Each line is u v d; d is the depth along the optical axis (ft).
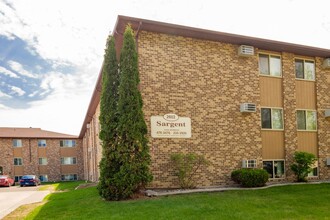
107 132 36.09
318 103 53.16
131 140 35.50
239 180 42.50
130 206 30.04
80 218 27.45
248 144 46.47
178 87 42.91
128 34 37.58
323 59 54.85
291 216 25.98
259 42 47.52
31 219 29.68
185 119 42.75
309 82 53.26
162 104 41.75
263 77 49.47
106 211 28.94
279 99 50.29
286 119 50.01
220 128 44.80
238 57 47.50
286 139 49.60
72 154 139.85
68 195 48.98
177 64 43.24
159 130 41.14
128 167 34.91
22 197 55.72
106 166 35.37
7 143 130.41
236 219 25.04
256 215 26.20
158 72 42.04
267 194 36.11
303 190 38.99
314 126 52.75
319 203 31.17
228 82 46.21
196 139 43.09
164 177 40.47
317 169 51.90
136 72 37.35
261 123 48.37
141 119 36.70
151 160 40.19
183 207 28.76
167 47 42.98
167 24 40.96
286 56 51.39
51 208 35.68
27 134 137.80
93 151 93.15
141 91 40.83
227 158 44.73
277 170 48.60
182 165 40.52
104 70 38.19
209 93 44.70
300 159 47.60
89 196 42.06
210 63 45.37
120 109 35.96
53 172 135.74
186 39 44.32
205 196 34.47
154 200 32.53
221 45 46.57
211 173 43.45
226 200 32.07
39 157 134.72
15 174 129.59
